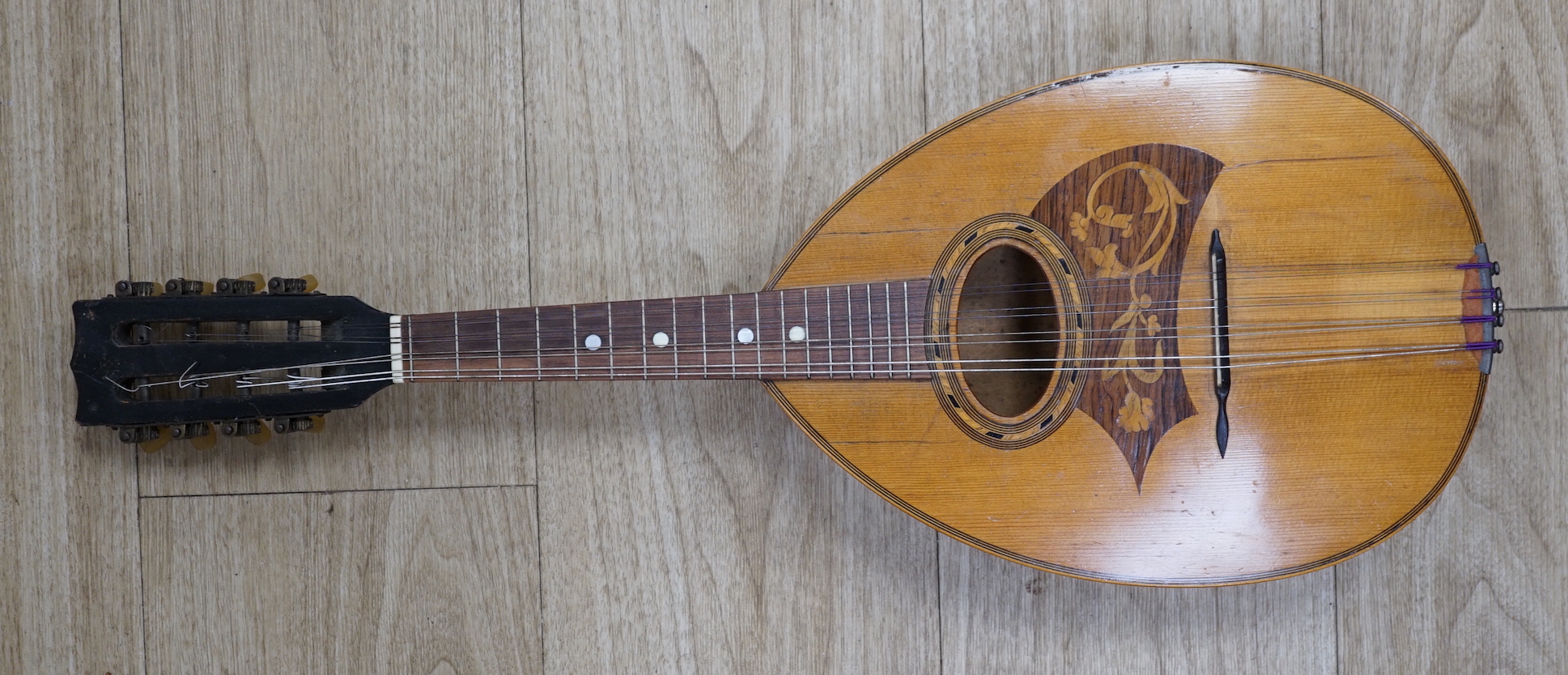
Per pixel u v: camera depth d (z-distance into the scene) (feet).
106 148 3.76
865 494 3.84
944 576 3.84
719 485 3.85
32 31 3.76
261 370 3.22
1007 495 3.22
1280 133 3.16
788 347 3.25
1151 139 3.17
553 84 3.81
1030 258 3.33
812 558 3.85
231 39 3.78
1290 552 3.18
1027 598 3.84
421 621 3.83
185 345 3.17
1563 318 3.74
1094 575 3.21
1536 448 3.75
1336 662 3.82
